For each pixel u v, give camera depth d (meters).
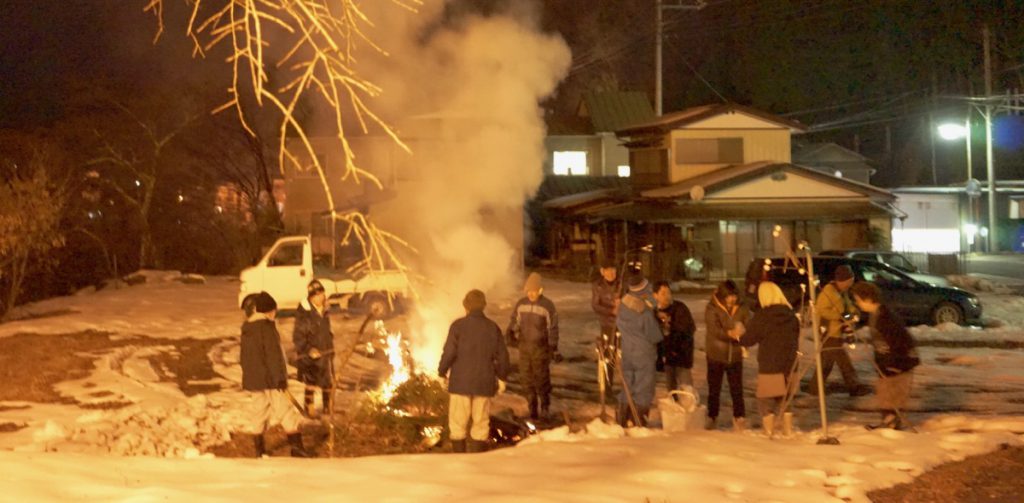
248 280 25.58
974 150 65.00
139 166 44.28
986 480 8.02
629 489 7.41
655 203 40.56
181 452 10.61
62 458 8.18
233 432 11.67
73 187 38.34
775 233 9.84
